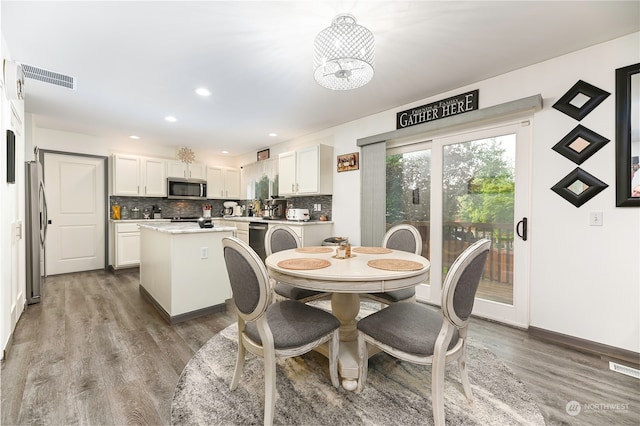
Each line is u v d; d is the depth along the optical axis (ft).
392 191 11.37
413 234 8.25
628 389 5.34
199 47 6.86
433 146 10.01
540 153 7.63
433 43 6.74
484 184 8.86
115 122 12.62
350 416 4.67
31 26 6.02
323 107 10.84
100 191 15.48
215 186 19.34
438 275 9.94
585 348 6.89
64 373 5.76
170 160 17.29
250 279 4.42
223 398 5.08
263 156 18.07
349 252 6.66
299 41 6.63
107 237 15.61
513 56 7.32
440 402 4.33
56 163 14.14
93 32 6.26
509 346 7.04
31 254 9.80
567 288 7.20
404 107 10.58
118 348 6.83
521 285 8.05
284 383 5.54
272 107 10.84
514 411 4.77
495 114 8.11
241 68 7.86
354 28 5.51
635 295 6.34
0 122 6.23
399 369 6.04
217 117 11.96
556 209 7.37
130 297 10.75
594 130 6.82
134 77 8.33
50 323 8.25
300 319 5.16
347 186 12.78
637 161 6.30
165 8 5.51
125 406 4.84
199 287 8.96
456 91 9.20
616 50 6.55
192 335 7.60
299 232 12.53
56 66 7.70
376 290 4.94
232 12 5.64
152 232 10.00
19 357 6.35
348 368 5.29
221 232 9.51
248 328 5.03
